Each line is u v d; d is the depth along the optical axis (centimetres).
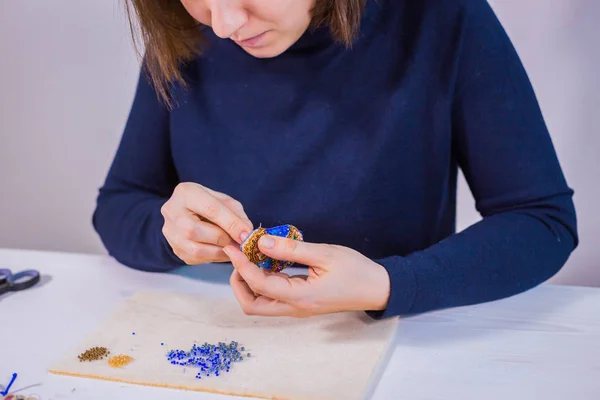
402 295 95
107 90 171
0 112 178
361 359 90
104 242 122
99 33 166
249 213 119
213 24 93
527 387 85
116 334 96
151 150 127
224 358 90
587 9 147
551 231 107
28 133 179
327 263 92
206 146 120
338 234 117
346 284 92
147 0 107
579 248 162
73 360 91
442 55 112
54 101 175
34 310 103
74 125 176
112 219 121
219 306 103
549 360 90
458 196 171
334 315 100
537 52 153
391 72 114
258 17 94
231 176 119
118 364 90
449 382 86
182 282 111
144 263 113
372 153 114
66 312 103
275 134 117
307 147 115
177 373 88
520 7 151
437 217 119
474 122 111
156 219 115
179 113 122
